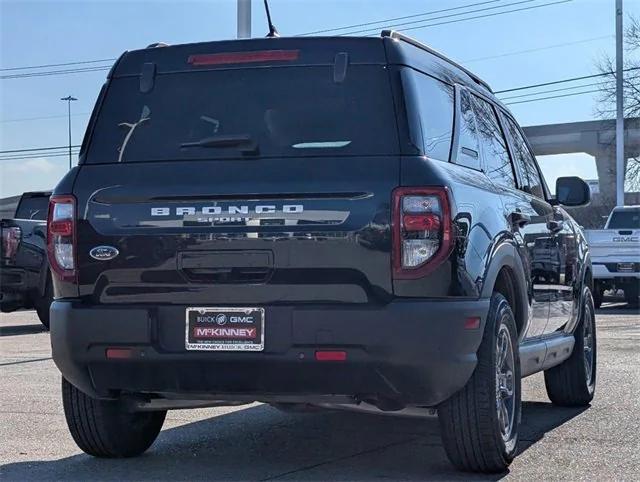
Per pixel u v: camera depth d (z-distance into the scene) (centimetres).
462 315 469
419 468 546
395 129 487
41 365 1041
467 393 499
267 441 632
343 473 535
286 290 472
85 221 503
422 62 527
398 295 465
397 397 474
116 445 567
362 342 461
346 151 487
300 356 468
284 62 514
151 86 530
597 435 639
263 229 477
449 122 538
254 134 504
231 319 477
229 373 479
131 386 499
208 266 482
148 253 490
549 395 766
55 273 509
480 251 494
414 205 467
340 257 468
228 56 522
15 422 696
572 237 743
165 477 529
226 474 536
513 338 543
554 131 6831
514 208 588
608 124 4797
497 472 525
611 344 1214
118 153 519
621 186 3444
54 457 583
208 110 517
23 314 1958
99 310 494
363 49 506
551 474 525
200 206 487
